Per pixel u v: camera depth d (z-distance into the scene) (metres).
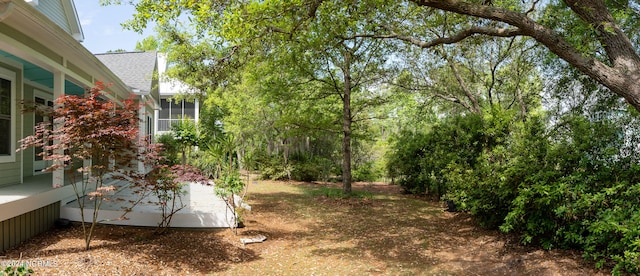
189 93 12.88
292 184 16.56
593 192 4.98
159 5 5.84
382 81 12.08
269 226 7.74
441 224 8.08
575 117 6.02
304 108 13.91
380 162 18.94
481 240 6.50
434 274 4.89
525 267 4.86
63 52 6.16
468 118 9.74
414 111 16.33
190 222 6.73
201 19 6.00
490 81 11.85
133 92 10.95
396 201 11.50
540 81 10.34
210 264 5.12
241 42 7.01
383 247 6.25
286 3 5.71
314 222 8.34
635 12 6.29
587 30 4.93
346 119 12.22
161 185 6.77
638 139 5.32
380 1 6.49
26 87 8.33
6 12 4.19
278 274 4.91
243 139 19.14
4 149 6.65
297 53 9.44
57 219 6.23
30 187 6.36
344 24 6.96
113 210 6.58
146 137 5.99
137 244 5.47
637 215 4.01
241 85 16.14
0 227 4.64
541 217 5.43
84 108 4.78
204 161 16.11
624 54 4.50
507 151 7.05
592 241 4.58
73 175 5.45
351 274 4.93
